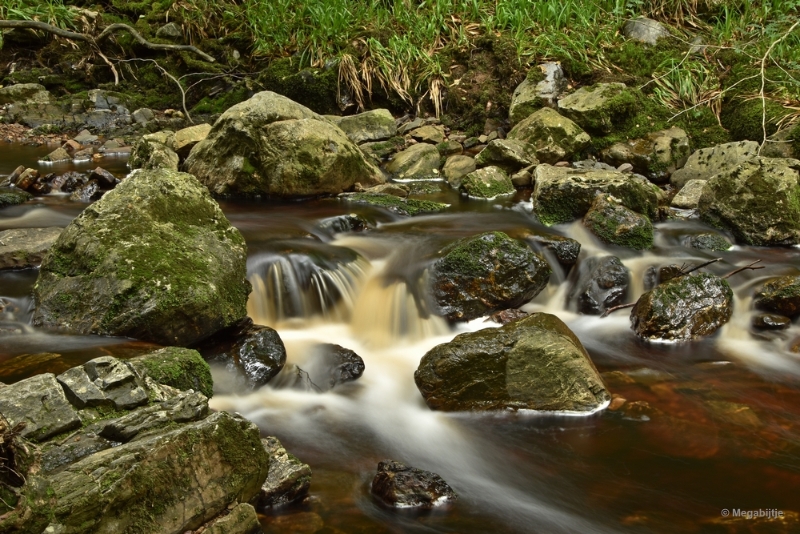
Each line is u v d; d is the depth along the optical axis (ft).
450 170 29.30
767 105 30.66
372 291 18.88
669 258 21.43
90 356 13.12
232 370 14.32
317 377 15.08
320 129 25.73
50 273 15.39
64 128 36.09
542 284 19.25
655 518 11.25
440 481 11.58
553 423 13.99
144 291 14.23
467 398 14.32
